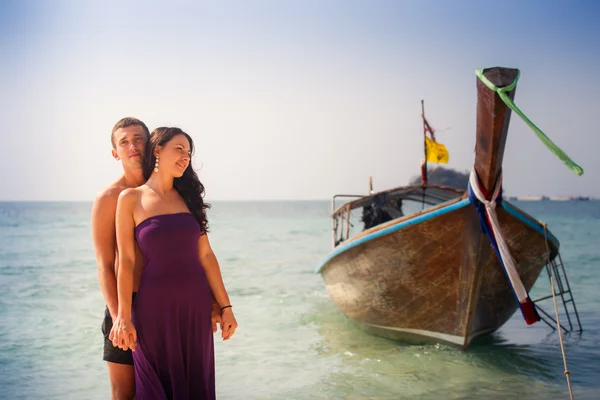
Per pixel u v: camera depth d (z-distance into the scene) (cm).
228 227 4022
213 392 349
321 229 3734
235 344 747
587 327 836
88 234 2831
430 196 1041
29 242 2325
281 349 721
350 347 736
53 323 841
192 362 335
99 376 593
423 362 661
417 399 529
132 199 335
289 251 2105
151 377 327
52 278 1305
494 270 695
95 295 1080
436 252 680
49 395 533
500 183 611
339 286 824
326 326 860
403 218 679
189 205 358
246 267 1611
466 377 600
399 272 712
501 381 586
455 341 724
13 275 1352
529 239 702
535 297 1098
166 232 330
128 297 326
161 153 343
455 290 695
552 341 758
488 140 556
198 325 337
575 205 15675
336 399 529
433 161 1032
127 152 365
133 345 321
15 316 889
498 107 515
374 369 630
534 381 584
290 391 552
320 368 635
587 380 584
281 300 1079
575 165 395
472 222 644
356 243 735
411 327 750
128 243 332
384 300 743
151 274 330
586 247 2200
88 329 805
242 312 962
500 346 739
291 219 5812
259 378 595
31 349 697
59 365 631
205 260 370
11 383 567
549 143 414
